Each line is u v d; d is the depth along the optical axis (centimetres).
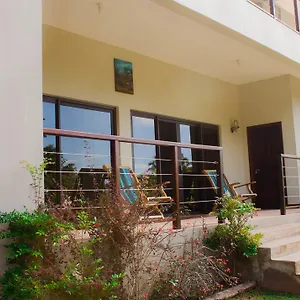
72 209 376
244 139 962
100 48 682
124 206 390
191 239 468
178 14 591
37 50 367
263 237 550
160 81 782
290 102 901
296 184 891
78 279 323
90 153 664
